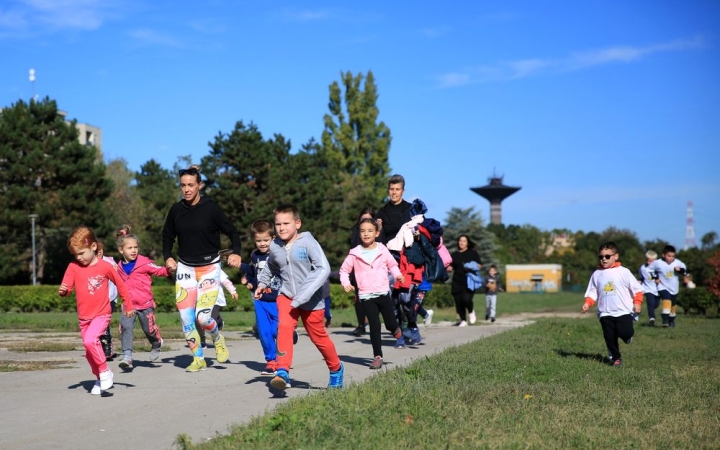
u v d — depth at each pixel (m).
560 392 7.50
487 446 5.36
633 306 10.06
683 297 28.94
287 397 7.47
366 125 72.88
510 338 13.24
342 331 16.08
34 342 13.01
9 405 7.06
